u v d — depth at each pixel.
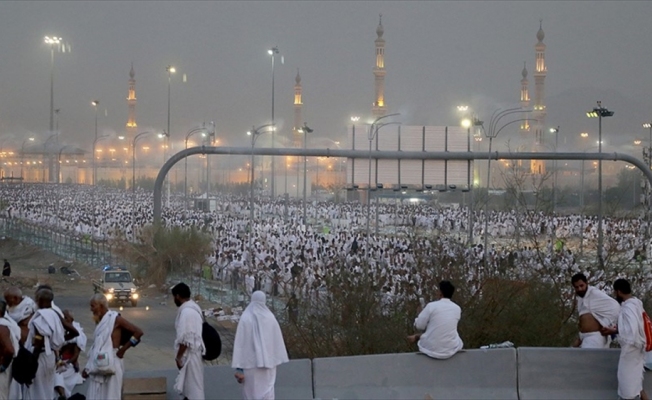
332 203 144.50
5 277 52.25
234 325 34.19
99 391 12.74
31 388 13.34
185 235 50.50
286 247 58.47
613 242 39.72
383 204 127.50
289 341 20.92
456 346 14.81
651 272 31.81
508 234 67.31
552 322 20.33
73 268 58.34
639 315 14.28
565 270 27.67
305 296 24.73
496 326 19.91
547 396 14.91
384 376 14.67
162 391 13.66
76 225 79.25
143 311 41.38
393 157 49.38
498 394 14.81
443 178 50.53
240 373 13.07
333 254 49.53
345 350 20.06
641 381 14.43
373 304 20.64
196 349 13.05
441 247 28.98
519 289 20.69
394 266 40.56
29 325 13.47
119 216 94.56
